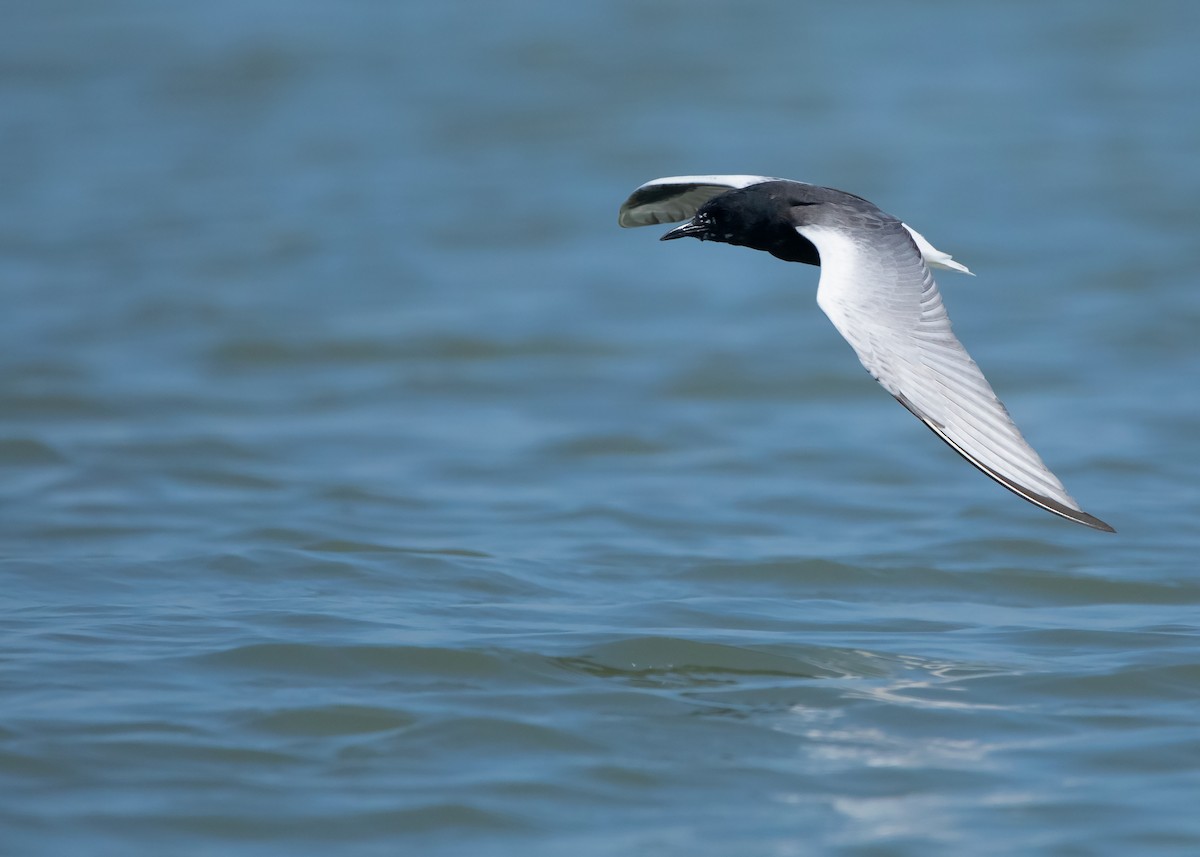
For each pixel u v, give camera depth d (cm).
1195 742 904
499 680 1012
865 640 1113
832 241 843
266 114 4238
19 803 826
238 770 870
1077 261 2759
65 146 3962
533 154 3750
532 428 1902
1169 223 2988
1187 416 1873
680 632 1123
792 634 1123
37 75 4734
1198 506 1515
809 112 4053
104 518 1479
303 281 2761
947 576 1292
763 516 1509
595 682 1009
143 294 2653
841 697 988
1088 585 1264
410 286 2722
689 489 1619
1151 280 2612
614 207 3281
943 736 920
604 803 834
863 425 1908
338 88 4472
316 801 833
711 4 5344
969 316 2455
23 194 3491
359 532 1427
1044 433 1825
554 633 1115
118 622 1135
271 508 1520
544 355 2288
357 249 2992
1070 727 932
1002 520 1479
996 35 4850
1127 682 1007
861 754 896
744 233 988
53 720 931
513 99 4259
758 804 832
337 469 1695
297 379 2170
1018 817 812
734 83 4362
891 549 1380
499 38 4981
